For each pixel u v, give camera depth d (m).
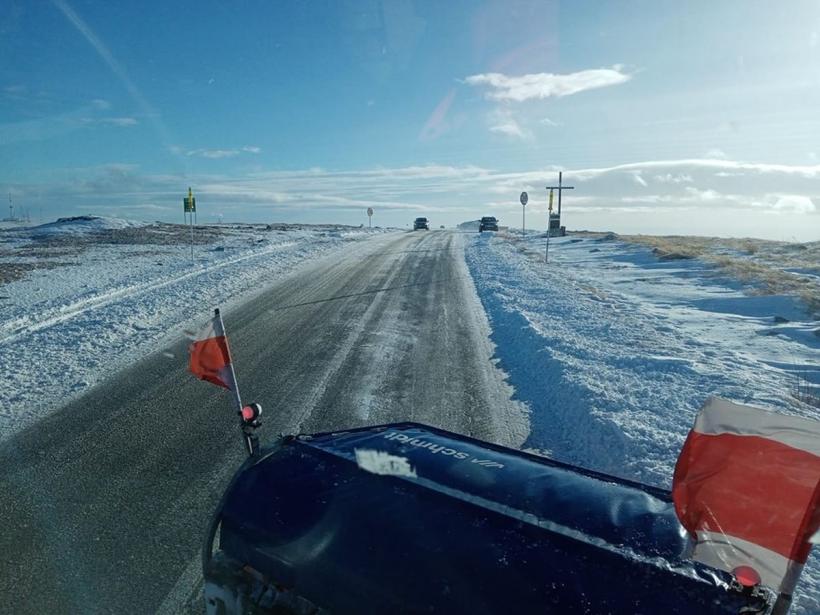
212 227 53.03
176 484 5.43
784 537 1.97
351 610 2.35
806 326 12.49
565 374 8.73
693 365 9.16
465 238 49.50
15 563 4.21
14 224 62.44
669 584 2.07
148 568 4.15
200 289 16.36
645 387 8.12
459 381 8.80
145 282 17.25
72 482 5.46
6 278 18.58
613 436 6.46
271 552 2.63
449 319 13.59
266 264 22.66
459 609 2.13
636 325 12.57
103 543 4.46
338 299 15.76
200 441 6.43
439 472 2.79
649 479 5.45
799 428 2.02
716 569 2.13
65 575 4.06
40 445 6.29
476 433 6.76
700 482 2.13
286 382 8.59
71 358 9.57
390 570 2.31
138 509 4.97
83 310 13.32
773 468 2.02
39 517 4.82
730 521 2.06
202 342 3.36
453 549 2.30
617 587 2.07
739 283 18.30
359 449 3.09
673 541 2.27
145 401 7.68
